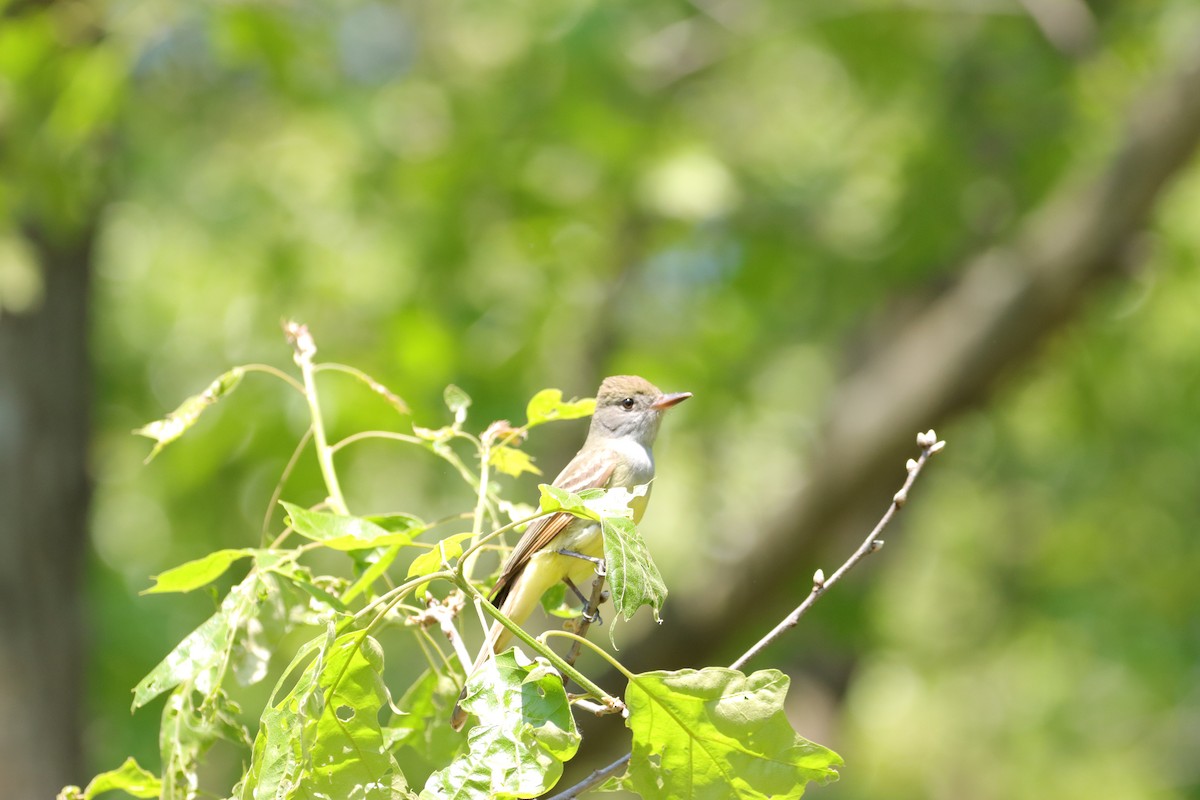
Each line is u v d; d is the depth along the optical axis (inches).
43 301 454.6
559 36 581.0
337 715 166.2
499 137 571.5
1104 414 717.3
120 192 561.0
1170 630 911.7
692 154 594.6
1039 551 917.8
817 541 528.1
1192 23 597.6
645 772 168.2
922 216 594.2
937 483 803.4
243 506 621.3
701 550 678.5
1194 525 847.1
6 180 447.8
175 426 202.5
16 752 426.3
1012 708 1083.3
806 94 697.6
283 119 639.8
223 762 468.4
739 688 164.2
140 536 669.3
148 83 583.8
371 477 618.5
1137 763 1038.4
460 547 169.9
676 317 634.2
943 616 962.7
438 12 630.5
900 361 532.1
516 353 587.8
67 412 455.5
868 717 1065.5
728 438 704.4
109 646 600.4
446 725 213.0
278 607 198.1
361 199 593.3
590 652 553.6
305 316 606.9
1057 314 521.3
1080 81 600.7
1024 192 604.1
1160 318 728.3
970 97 603.5
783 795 166.1
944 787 1072.2
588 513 164.2
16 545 436.8
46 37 458.0
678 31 635.5
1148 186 507.8
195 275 701.9
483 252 587.8
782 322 653.9
